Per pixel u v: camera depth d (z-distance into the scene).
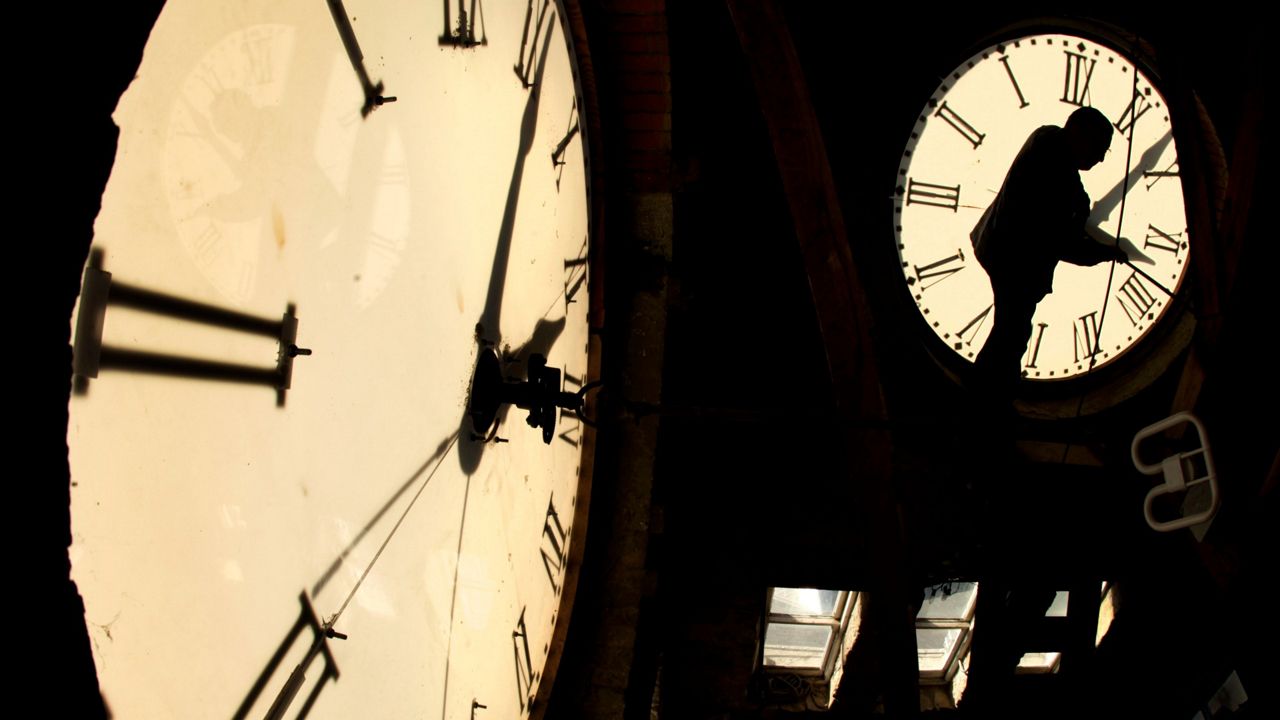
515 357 3.25
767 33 3.73
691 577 6.54
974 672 4.88
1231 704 4.66
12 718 0.93
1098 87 5.73
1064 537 6.02
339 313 1.89
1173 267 5.87
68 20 0.97
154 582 1.36
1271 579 3.12
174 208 1.34
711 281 6.21
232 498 1.55
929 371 5.97
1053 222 4.36
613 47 4.08
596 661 4.16
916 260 5.86
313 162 1.74
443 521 2.60
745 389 6.32
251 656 1.63
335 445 1.92
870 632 6.47
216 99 1.43
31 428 0.95
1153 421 5.99
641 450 4.49
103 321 1.22
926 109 5.77
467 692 2.90
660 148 4.33
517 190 3.12
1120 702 4.87
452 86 2.45
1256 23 3.29
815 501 6.41
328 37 1.75
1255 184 3.33
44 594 0.97
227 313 1.50
